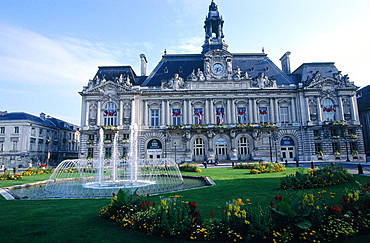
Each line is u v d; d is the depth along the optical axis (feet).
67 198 56.03
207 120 192.34
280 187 60.90
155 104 196.13
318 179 61.98
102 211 38.50
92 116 194.59
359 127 191.21
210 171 118.83
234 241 28.58
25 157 232.12
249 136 191.83
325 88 194.29
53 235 31.14
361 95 237.86
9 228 33.96
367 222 31.04
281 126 193.06
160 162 169.58
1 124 236.22
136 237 30.30
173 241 29.07
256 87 196.24
